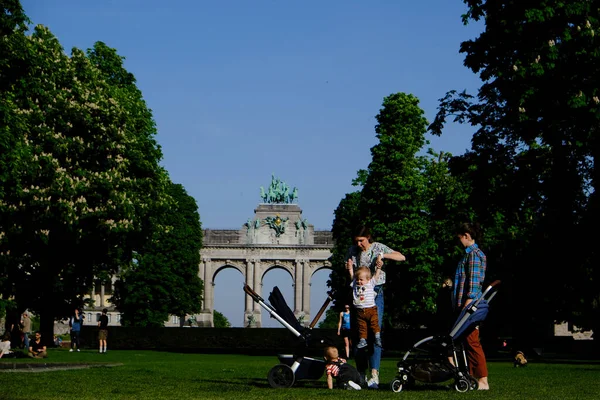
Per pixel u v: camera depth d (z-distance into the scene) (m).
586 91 42.06
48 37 60.19
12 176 44.88
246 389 17.28
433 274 78.94
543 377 23.11
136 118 69.44
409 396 15.66
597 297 53.84
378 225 81.25
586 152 44.78
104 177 59.00
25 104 50.16
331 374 18.23
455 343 18.14
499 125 50.12
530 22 43.47
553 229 49.06
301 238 178.00
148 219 66.38
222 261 178.50
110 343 89.38
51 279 62.75
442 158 85.31
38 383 19.25
